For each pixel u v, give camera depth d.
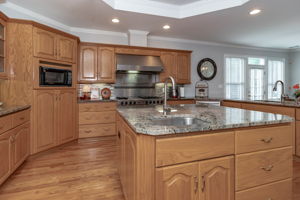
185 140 1.15
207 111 1.90
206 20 3.50
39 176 2.20
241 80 5.77
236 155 1.29
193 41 5.09
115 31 4.22
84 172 2.32
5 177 1.94
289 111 2.76
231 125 1.24
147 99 4.07
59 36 3.05
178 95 4.84
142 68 4.03
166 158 1.11
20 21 2.56
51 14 3.25
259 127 1.36
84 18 3.43
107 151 3.07
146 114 1.68
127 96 4.46
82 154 2.93
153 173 1.10
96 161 2.66
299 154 2.65
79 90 4.05
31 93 2.64
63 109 3.17
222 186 1.25
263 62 6.09
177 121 1.66
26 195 1.82
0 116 1.86
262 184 1.37
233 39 4.97
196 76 5.19
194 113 1.75
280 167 1.44
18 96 2.59
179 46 4.95
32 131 2.67
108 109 3.73
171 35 4.59
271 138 1.40
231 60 5.64
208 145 1.21
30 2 2.80
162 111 1.88
